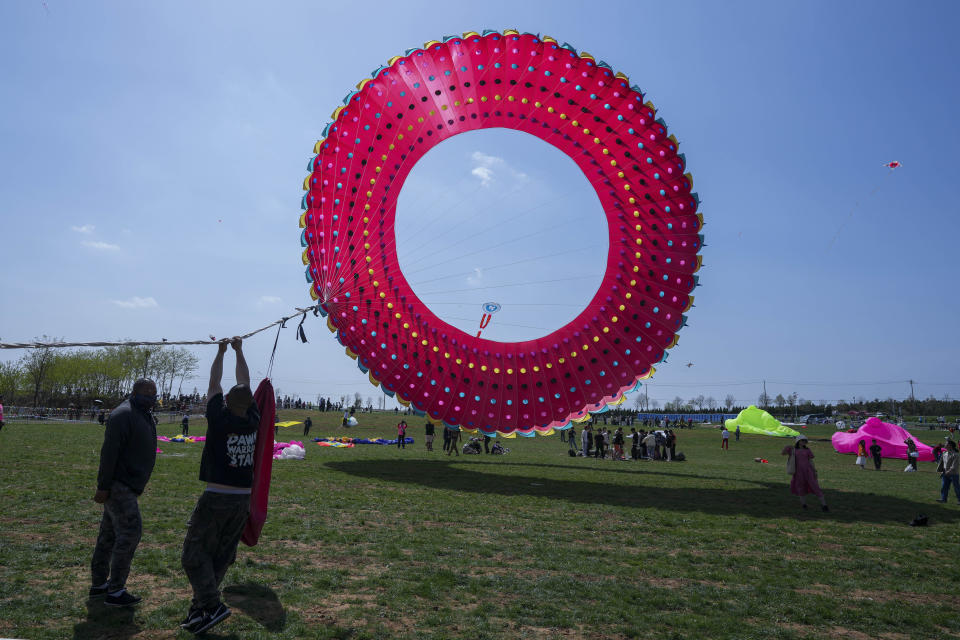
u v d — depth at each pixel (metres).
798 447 13.91
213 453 5.30
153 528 8.58
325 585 6.41
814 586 7.36
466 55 17.84
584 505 12.96
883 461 36.78
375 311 18.47
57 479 12.52
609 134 18.31
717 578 7.50
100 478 5.41
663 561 8.27
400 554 7.94
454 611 5.80
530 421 19.48
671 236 18.52
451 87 18.14
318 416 62.41
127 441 5.62
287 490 13.09
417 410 18.95
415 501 12.50
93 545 7.53
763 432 58.88
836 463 33.59
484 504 12.55
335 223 17.98
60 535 7.97
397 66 18.11
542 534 9.72
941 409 116.88
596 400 19.42
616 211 19.14
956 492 16.28
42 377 74.38
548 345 19.30
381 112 18.17
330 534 8.87
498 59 17.75
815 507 13.96
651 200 18.66
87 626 5.00
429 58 18.08
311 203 18.00
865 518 12.69
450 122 18.53
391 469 18.81
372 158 18.31
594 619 5.77
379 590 6.34
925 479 24.33
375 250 18.41
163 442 26.36
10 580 6.04
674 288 18.55
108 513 5.61
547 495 14.32
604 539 9.59
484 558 7.95
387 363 18.66
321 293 17.62
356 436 48.19
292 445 21.36
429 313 19.11
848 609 6.44
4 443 19.94
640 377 19.11
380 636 5.07
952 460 16.34
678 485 17.34
